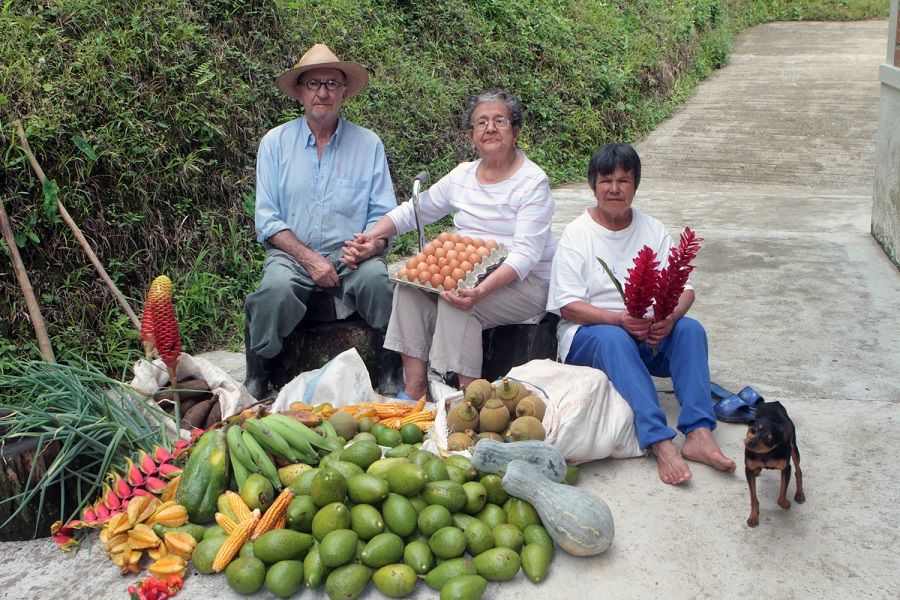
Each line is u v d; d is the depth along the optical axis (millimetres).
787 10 20234
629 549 2725
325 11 7828
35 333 4258
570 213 8453
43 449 2869
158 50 5473
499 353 3883
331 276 3793
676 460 3115
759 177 10078
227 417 3336
